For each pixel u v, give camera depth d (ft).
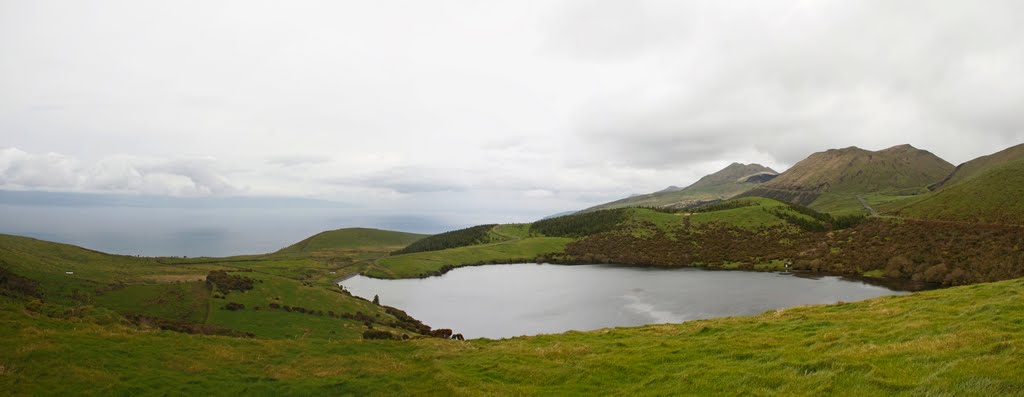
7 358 83.10
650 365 87.35
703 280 616.39
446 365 100.48
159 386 80.69
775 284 559.38
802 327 110.01
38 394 71.15
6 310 114.52
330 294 407.03
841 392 58.39
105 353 94.17
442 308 505.66
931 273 548.72
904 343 77.71
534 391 78.43
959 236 620.49
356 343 124.57
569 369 88.48
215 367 94.84
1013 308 92.89
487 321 441.68
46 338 97.55
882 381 58.65
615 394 72.84
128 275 444.96
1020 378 51.52
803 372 69.05
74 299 314.96
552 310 473.67
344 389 82.79
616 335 131.44
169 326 213.66
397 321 380.17
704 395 66.39
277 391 81.61
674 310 435.12
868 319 107.45
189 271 555.28
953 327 85.76
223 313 307.78
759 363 79.77
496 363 98.48
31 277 334.03
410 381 87.56
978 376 54.29
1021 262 498.69
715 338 108.37
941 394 51.55
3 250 393.09
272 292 376.48
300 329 284.82
